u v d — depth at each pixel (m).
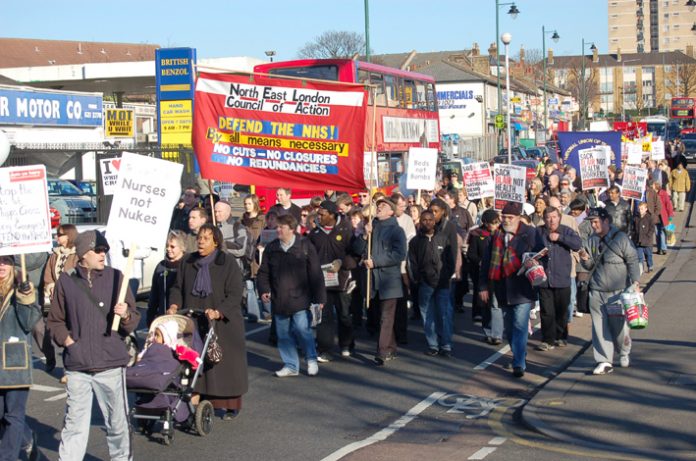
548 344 12.09
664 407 8.70
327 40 79.88
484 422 8.79
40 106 31.14
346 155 11.26
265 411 9.27
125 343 7.23
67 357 6.75
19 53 71.06
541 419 8.54
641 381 9.74
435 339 11.96
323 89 11.22
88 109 33.84
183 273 8.62
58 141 32.28
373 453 7.68
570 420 8.45
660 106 136.75
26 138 30.70
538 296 12.05
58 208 17.28
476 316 14.54
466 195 17.94
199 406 8.27
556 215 11.70
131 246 7.31
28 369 6.85
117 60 76.31
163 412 7.98
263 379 10.74
